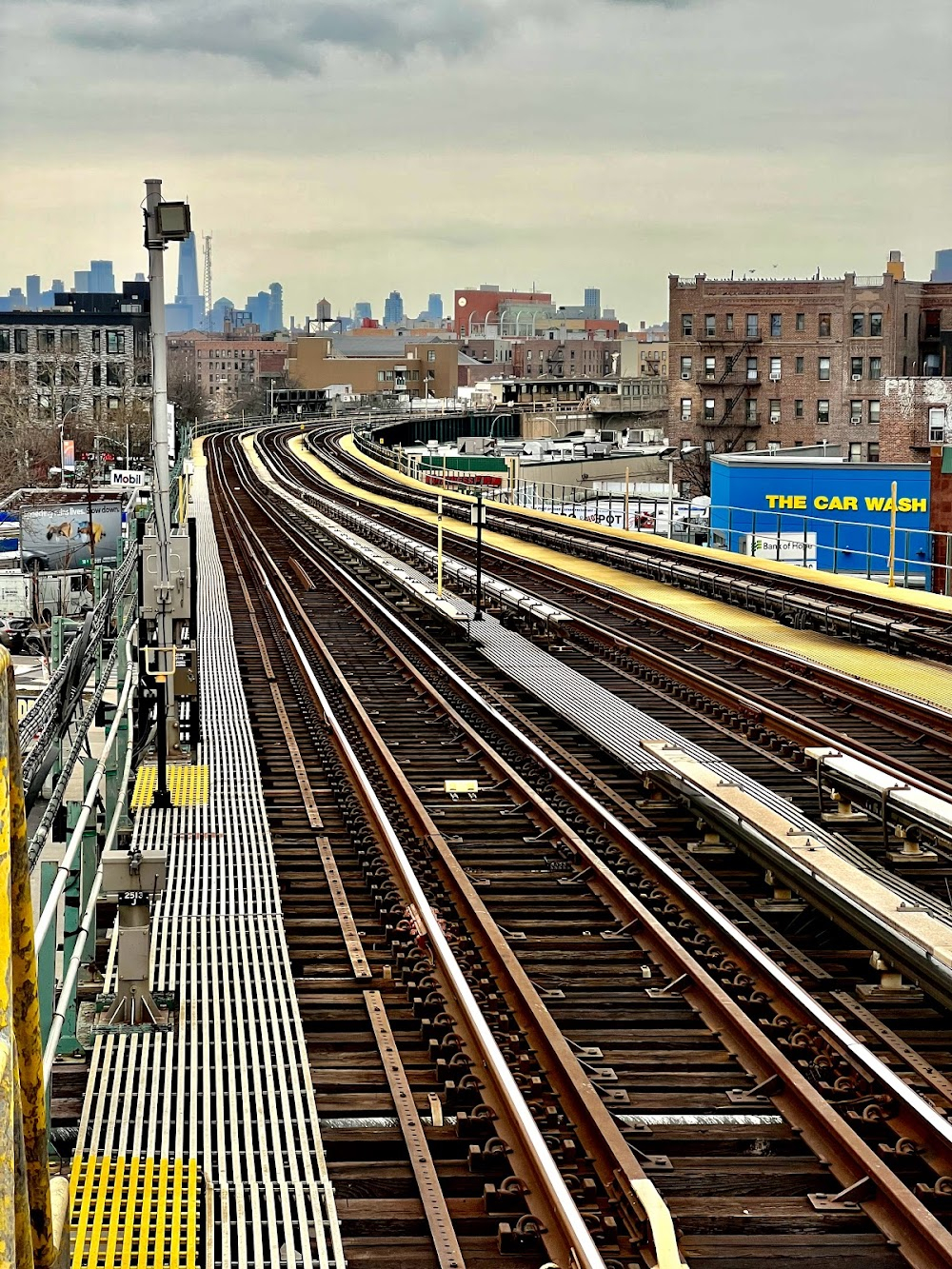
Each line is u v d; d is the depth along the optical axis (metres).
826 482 47.66
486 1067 8.88
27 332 153.25
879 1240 7.21
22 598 37.34
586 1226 6.97
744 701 20.27
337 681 22.94
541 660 24.20
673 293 102.44
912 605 27.89
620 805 15.30
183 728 16.08
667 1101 8.71
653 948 11.27
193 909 11.38
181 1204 6.93
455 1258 6.87
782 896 12.76
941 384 79.62
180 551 15.99
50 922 7.25
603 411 151.12
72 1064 8.84
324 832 14.27
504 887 12.86
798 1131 8.26
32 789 7.44
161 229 15.96
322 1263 6.65
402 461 85.31
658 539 41.84
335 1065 8.99
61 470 74.69
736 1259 7.03
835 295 99.62
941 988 9.80
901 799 13.38
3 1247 2.48
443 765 17.39
